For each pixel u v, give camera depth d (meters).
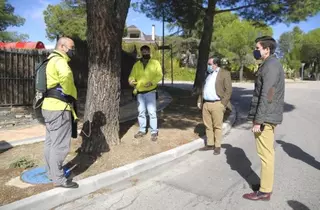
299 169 5.32
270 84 3.82
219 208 3.92
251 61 38.25
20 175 4.57
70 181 4.20
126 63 13.67
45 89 4.03
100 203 4.06
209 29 15.42
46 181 4.38
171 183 4.73
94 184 4.45
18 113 8.28
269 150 4.05
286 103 14.34
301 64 55.09
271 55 3.96
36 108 4.16
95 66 5.50
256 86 4.07
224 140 7.48
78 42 10.26
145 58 6.43
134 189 4.50
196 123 8.47
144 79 6.38
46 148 4.30
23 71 8.45
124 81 13.47
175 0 15.20
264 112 3.87
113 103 5.74
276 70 3.83
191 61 47.84
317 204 4.02
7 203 3.77
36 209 3.83
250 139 7.56
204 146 6.79
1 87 8.00
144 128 6.67
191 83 30.89
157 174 5.10
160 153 5.79
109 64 5.54
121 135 6.67
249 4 14.55
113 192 4.39
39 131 7.36
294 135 7.91
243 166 5.52
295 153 6.29
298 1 13.41
